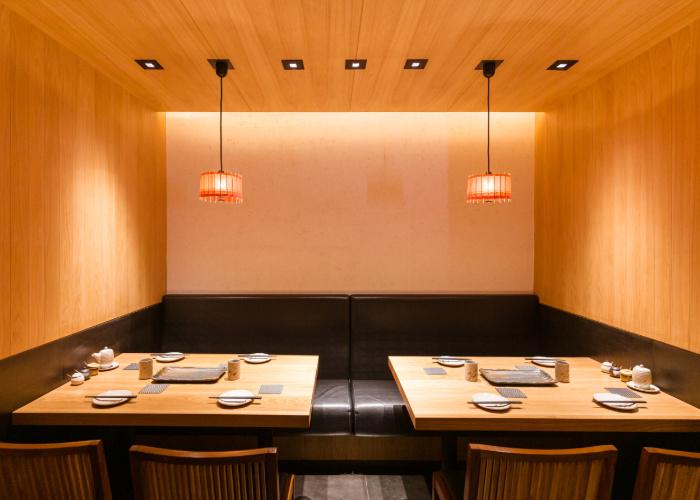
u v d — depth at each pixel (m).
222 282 4.05
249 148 4.04
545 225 3.83
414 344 3.78
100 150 2.88
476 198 2.86
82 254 2.67
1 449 1.53
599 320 3.01
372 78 2.99
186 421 2.02
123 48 2.52
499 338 3.82
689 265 2.21
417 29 2.30
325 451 3.10
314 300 3.78
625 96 2.72
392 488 2.88
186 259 4.03
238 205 4.04
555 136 3.65
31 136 2.22
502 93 3.33
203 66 2.79
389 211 4.06
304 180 4.05
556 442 2.92
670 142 2.35
